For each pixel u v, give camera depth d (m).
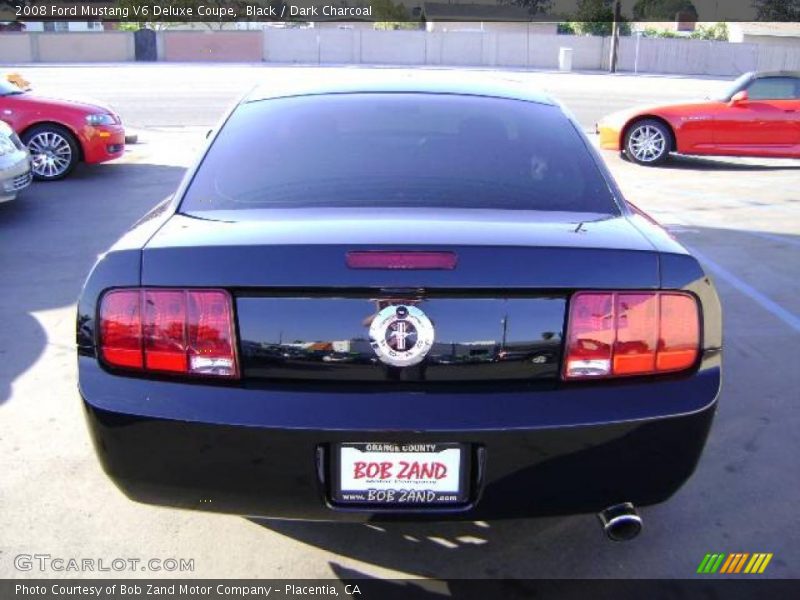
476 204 2.58
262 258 2.18
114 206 8.27
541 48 37.78
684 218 8.09
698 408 2.25
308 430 2.13
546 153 2.91
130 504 3.02
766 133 11.30
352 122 3.05
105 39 34.25
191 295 2.20
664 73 37.56
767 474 3.29
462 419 2.14
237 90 21.53
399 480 2.20
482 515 2.23
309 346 2.19
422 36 37.03
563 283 2.20
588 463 2.21
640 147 11.71
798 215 8.27
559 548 2.82
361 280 2.15
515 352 2.20
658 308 2.26
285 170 2.77
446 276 2.15
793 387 4.12
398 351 2.17
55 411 3.74
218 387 2.20
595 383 2.24
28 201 8.49
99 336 2.26
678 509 3.04
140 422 2.19
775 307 5.36
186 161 11.28
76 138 9.76
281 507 2.24
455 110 3.15
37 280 5.73
